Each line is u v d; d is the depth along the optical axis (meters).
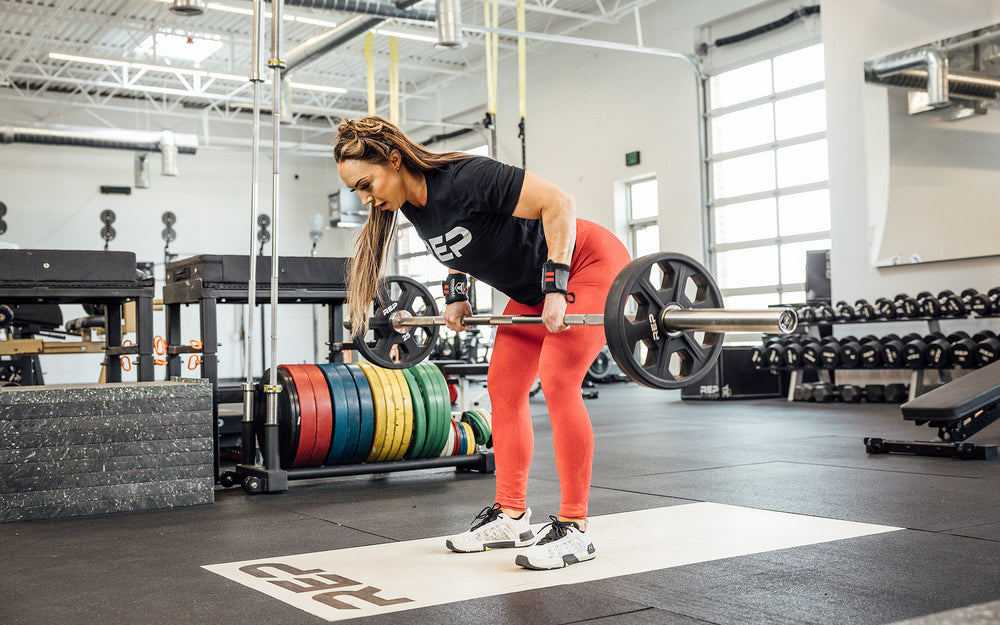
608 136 12.92
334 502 3.29
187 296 3.85
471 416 4.21
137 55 13.58
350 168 2.12
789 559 2.13
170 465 3.25
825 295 9.39
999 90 7.61
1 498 2.99
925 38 8.25
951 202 8.03
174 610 1.82
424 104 16.48
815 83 10.53
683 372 2.14
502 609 1.75
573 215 2.05
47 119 15.11
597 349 2.19
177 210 15.81
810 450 4.55
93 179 15.16
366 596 1.88
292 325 16.44
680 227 11.97
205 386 3.34
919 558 2.12
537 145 14.11
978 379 4.21
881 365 7.86
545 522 2.75
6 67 13.91
